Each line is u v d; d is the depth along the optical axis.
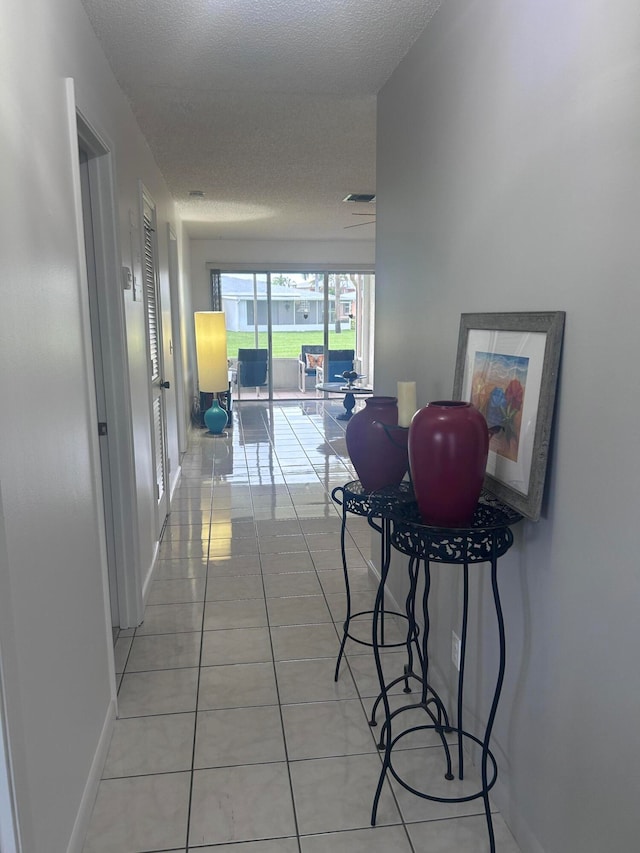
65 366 1.66
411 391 1.97
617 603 1.20
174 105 3.09
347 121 3.39
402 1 2.05
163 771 1.95
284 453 6.30
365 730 2.14
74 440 1.73
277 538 3.95
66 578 1.61
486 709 1.87
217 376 7.29
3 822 1.18
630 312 1.14
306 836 1.70
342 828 1.73
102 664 2.04
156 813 1.78
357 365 10.10
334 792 1.86
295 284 9.59
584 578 1.32
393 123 2.70
